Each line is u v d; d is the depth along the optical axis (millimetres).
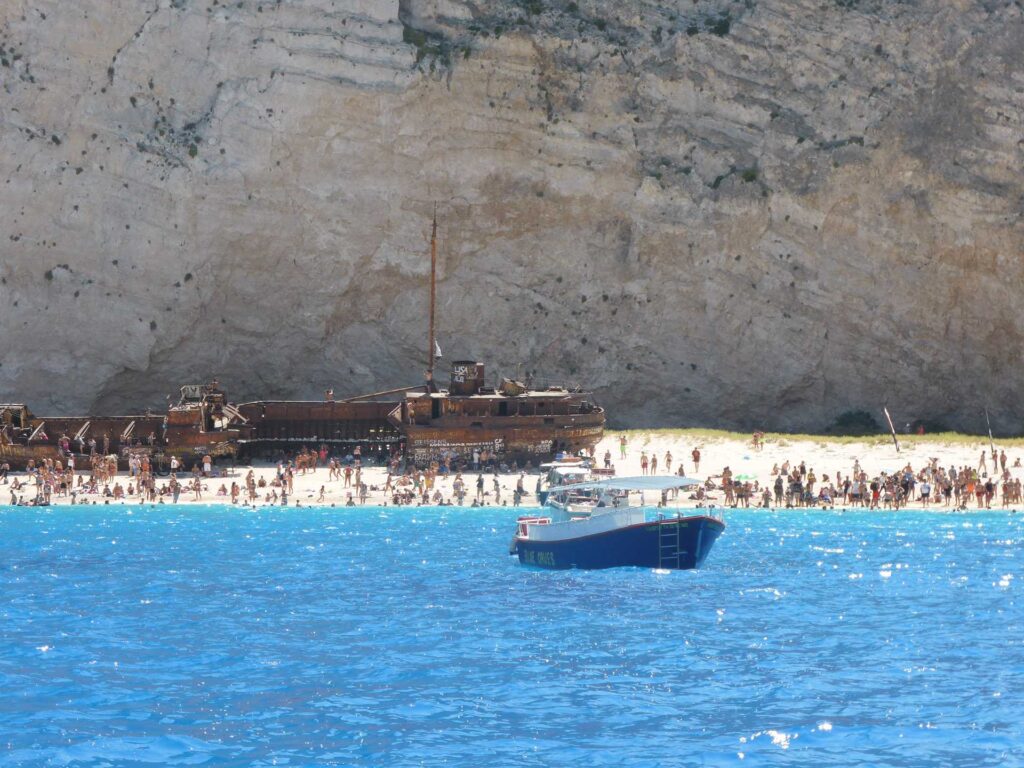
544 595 121375
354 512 182500
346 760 75688
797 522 170625
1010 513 178750
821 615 112188
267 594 122062
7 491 198875
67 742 78125
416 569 136000
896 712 84062
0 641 102750
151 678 92250
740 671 94062
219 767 74500
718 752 77000
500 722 82562
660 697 87812
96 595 121625
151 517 178000
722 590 123438
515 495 190500
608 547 133625
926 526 166750
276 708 85312
